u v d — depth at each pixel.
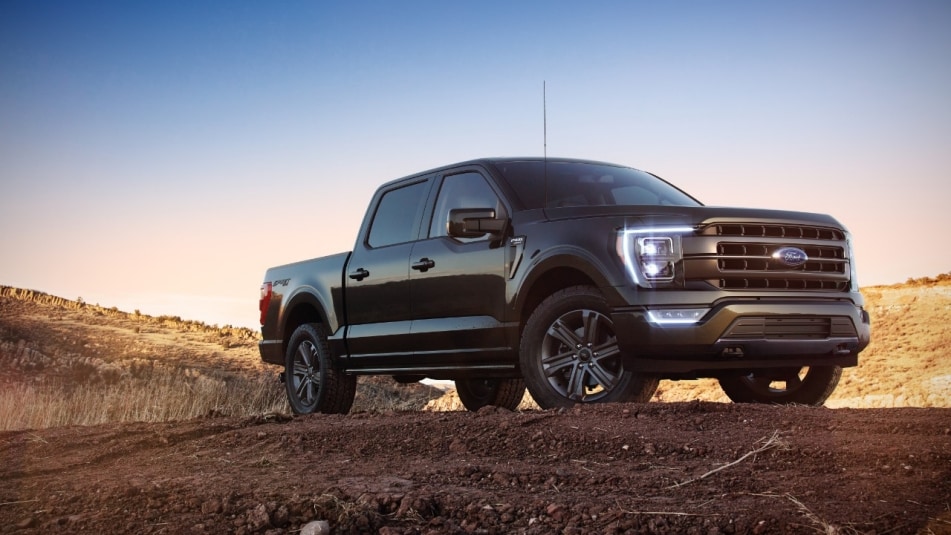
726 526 3.01
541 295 6.26
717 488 3.52
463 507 3.33
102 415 11.87
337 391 8.06
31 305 39.31
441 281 6.79
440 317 6.84
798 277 5.75
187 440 5.72
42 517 3.49
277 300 8.84
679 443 4.30
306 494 3.53
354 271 7.75
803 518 3.04
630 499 3.39
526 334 6.05
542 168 6.88
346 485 3.77
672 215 5.61
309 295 8.27
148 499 3.57
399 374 7.44
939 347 12.88
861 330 5.87
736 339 5.38
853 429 4.46
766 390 6.86
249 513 3.22
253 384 19.11
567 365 5.89
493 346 6.38
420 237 7.22
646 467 4.00
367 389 20.91
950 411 4.82
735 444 4.23
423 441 4.87
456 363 6.70
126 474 4.53
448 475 4.01
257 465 4.59
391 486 3.73
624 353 5.55
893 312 15.47
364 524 3.15
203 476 4.21
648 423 4.79
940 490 3.33
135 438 5.73
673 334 5.38
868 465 3.75
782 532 2.95
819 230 5.97
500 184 6.64
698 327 5.36
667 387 13.30
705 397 12.47
